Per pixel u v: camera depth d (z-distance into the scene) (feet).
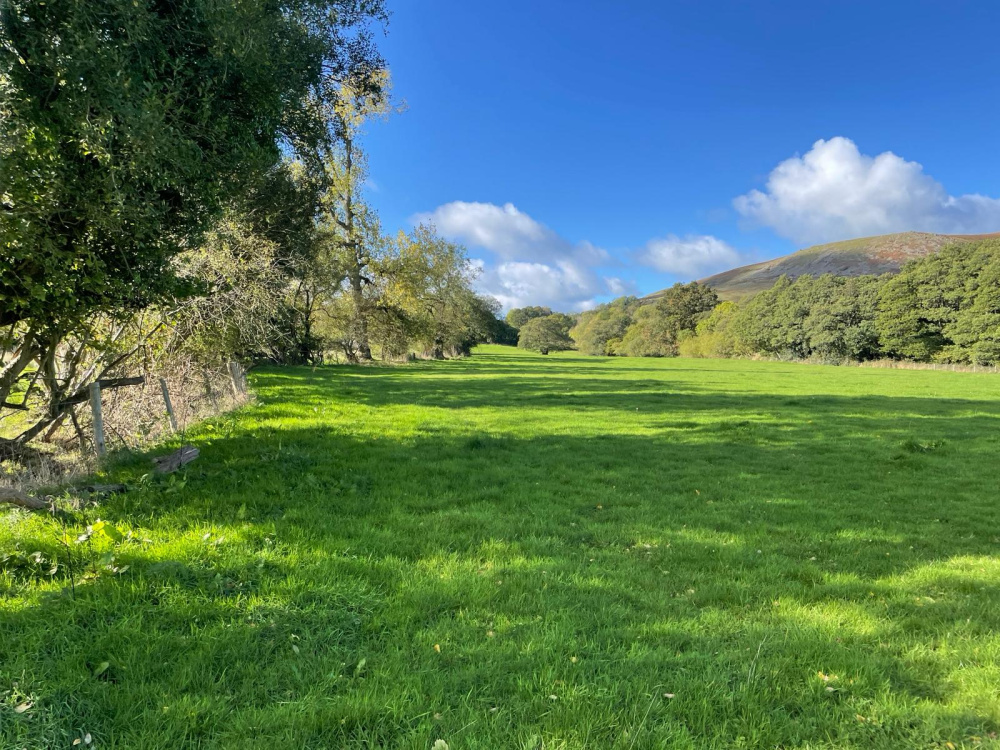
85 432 28.50
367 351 143.43
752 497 25.73
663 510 22.70
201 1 17.87
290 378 80.33
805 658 11.10
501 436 40.65
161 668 9.64
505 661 10.51
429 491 23.80
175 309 32.65
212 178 20.51
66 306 19.61
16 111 15.33
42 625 10.49
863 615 13.29
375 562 14.84
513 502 22.67
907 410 64.34
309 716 8.62
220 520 17.01
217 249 40.29
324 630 11.27
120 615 11.12
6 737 7.70
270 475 22.84
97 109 16.20
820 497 26.14
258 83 20.72
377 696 9.20
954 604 14.08
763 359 266.16
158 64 18.11
